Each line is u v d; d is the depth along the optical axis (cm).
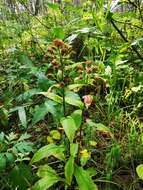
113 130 233
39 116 193
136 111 257
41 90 233
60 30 182
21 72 311
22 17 452
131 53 287
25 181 171
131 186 183
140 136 215
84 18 223
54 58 184
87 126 217
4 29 427
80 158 186
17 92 298
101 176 192
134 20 230
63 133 211
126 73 288
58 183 190
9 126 256
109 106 247
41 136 237
